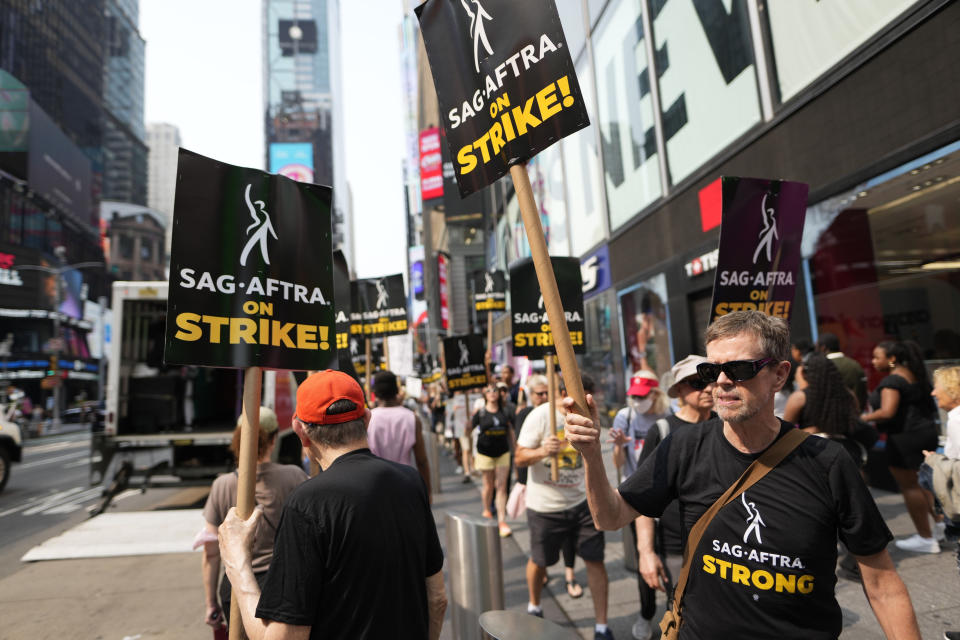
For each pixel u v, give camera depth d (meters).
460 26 2.24
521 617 1.80
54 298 52.00
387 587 1.59
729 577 1.52
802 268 7.18
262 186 2.18
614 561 4.95
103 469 8.05
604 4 13.41
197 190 2.02
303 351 2.20
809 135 7.05
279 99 198.75
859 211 6.63
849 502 1.47
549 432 3.81
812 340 6.99
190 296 1.95
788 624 1.45
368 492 1.64
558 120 1.88
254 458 1.85
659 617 3.73
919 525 4.38
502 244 27.20
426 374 21.22
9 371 45.56
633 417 3.98
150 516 7.73
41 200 58.28
